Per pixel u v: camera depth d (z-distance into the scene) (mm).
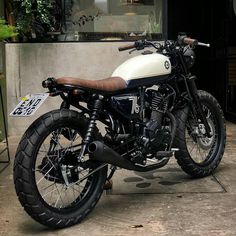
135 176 3959
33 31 5504
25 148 2717
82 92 2828
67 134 2977
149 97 3416
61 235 2781
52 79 2775
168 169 4164
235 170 4090
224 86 6938
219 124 4012
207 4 8078
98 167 2996
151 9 5703
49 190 3408
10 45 5488
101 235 2762
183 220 2951
